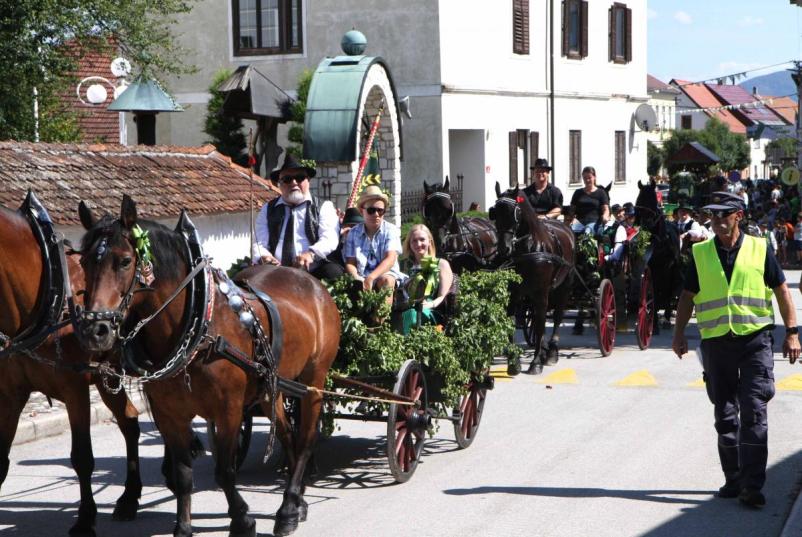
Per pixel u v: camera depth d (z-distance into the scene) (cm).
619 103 5247
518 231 1827
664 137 8400
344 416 1148
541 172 2172
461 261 1723
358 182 2103
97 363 943
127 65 2641
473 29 3962
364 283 1158
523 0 4328
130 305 809
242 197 2262
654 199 2366
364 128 2806
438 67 3744
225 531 988
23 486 1161
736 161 8419
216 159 2431
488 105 4084
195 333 841
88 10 2608
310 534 966
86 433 959
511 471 1189
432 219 1616
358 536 960
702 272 1049
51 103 2841
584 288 2075
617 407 1556
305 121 2566
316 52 3831
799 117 5131
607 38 5097
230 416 884
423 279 1214
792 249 4569
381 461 1248
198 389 864
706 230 2631
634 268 2158
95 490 1141
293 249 1180
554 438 1353
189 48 3941
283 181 1186
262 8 3875
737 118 11725
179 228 871
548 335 2377
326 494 1104
